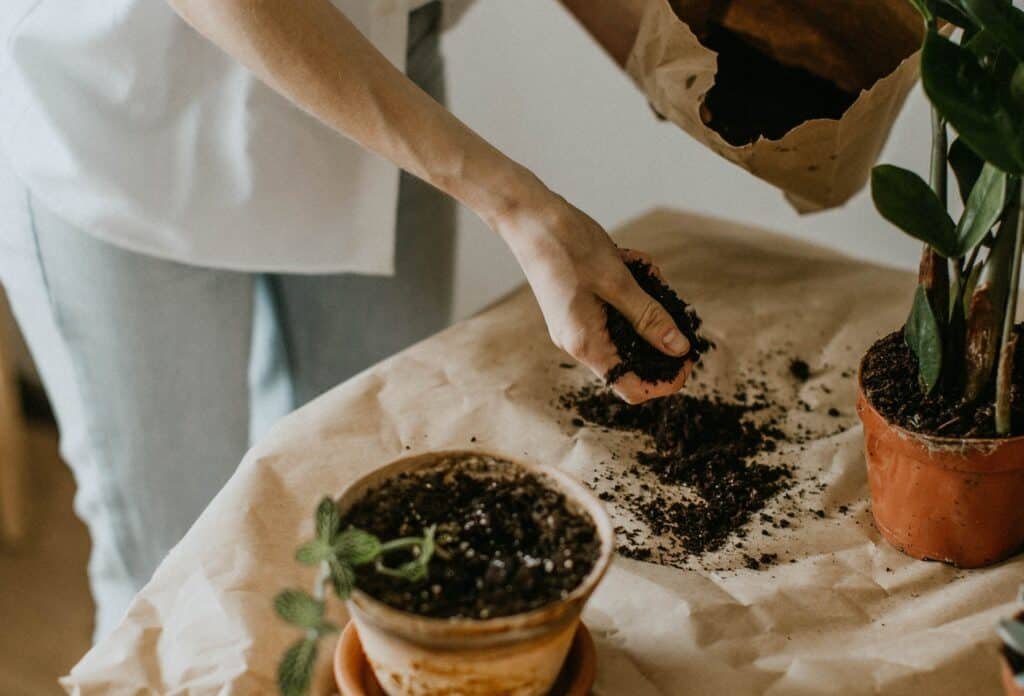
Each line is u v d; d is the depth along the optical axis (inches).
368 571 27.6
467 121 69.4
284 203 45.5
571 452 39.6
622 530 36.2
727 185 63.3
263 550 33.7
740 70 46.8
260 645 30.4
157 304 47.1
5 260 48.6
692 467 39.4
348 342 57.1
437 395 41.4
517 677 27.2
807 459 39.9
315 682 30.0
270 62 34.6
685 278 51.6
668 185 65.4
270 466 37.0
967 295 33.4
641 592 33.3
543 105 66.3
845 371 44.9
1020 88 27.5
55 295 47.7
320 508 26.8
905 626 32.1
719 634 31.7
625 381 36.8
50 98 41.6
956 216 53.7
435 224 55.5
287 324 56.7
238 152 43.5
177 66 41.6
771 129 44.0
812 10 44.3
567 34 62.7
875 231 59.2
